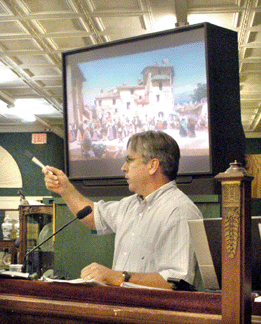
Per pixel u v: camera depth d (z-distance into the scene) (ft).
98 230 7.66
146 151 6.81
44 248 12.76
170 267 6.12
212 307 3.98
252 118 38.01
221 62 11.24
